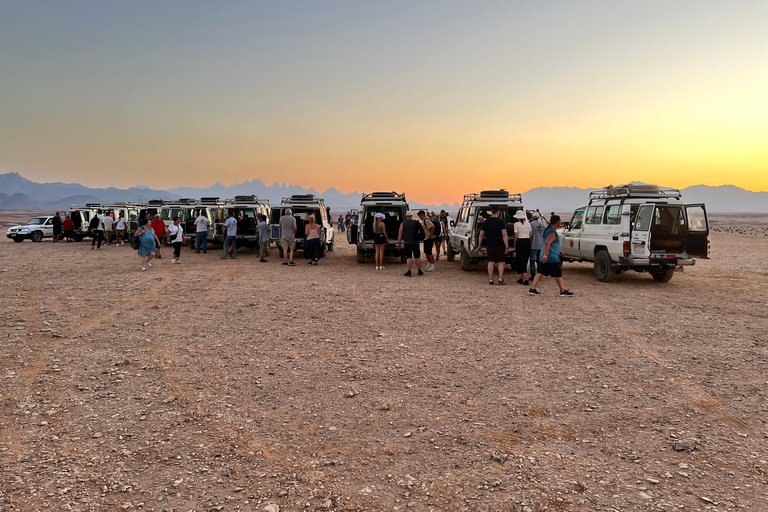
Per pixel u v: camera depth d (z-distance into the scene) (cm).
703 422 420
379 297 1033
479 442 387
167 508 299
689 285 1218
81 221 2897
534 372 555
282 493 317
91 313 870
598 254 1287
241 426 418
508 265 1650
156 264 1681
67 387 505
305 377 541
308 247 1659
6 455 362
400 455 368
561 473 339
